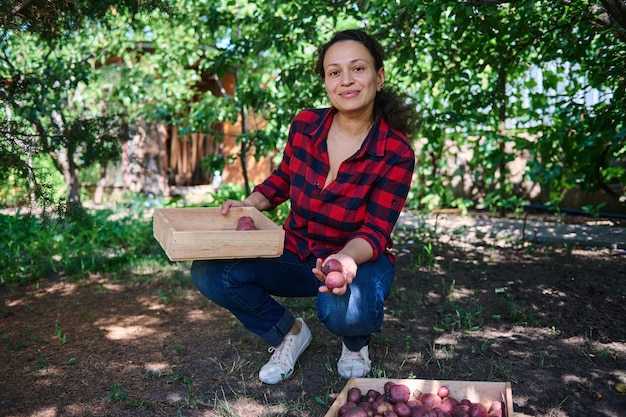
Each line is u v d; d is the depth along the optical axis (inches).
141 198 371.9
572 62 174.6
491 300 160.6
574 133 217.9
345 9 190.2
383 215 102.7
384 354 125.3
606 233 237.9
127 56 327.9
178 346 128.3
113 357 125.6
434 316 148.9
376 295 101.1
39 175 150.1
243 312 111.7
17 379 115.3
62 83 200.8
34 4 138.9
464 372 117.5
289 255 111.7
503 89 202.7
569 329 138.6
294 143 111.3
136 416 102.2
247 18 205.0
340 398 94.7
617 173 242.7
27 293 172.2
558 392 109.3
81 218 154.1
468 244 231.3
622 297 160.7
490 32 150.4
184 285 178.9
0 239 217.6
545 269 191.3
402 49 173.8
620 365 119.6
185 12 239.9
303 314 149.1
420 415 90.8
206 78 404.8
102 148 190.4
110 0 150.6
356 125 105.1
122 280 185.6
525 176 241.3
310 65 192.1
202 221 116.6
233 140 414.0
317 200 105.5
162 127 400.2
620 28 142.0
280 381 113.3
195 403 105.7
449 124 196.1
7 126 147.3
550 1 155.3
